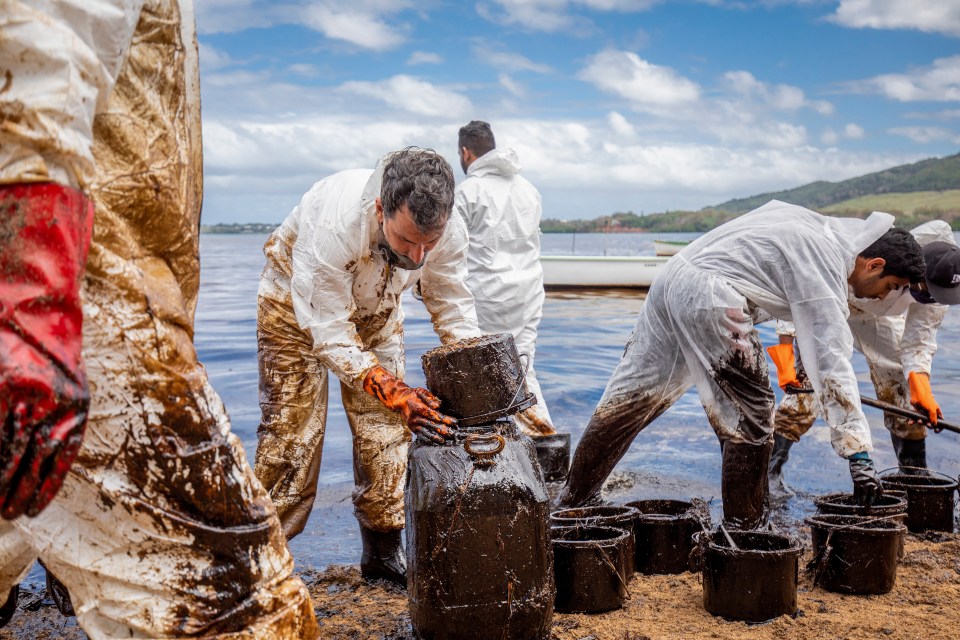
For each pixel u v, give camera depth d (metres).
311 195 3.46
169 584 1.74
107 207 1.70
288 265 3.73
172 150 1.81
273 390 3.88
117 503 1.71
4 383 1.28
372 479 3.83
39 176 1.35
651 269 21.23
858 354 11.40
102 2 1.49
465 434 2.95
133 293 1.70
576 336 13.04
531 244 6.28
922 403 5.07
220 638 1.77
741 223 4.23
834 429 3.87
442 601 2.87
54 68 1.37
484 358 2.97
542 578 2.95
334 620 3.49
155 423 1.71
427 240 2.96
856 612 3.56
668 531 4.08
